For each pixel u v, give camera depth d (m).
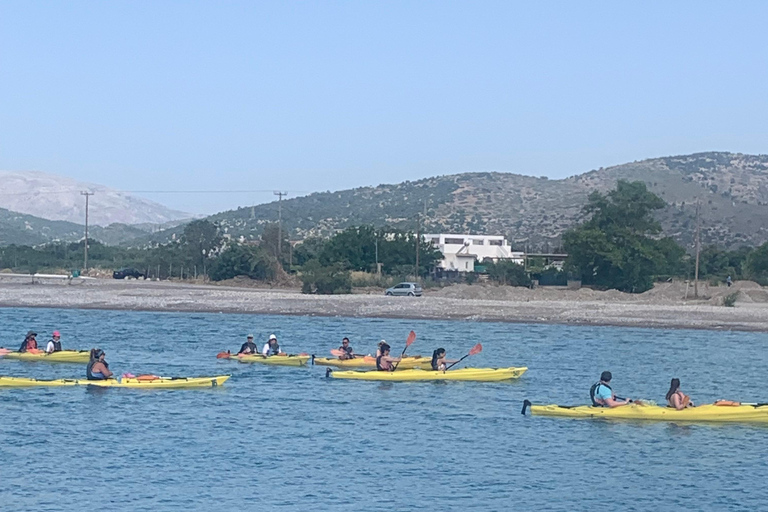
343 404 32.31
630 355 47.53
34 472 23.20
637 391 36.38
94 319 64.62
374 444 26.47
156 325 60.69
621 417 30.06
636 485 22.75
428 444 26.53
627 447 26.42
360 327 61.34
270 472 23.45
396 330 59.53
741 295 86.44
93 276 119.44
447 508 20.80
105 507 20.56
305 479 22.88
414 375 37.91
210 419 29.52
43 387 34.62
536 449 26.09
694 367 43.25
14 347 48.19
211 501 21.08
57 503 20.80
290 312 71.56
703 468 24.34
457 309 73.12
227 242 121.38
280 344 50.66
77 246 154.25
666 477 23.45
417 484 22.58
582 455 25.48
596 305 78.12
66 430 27.72
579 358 45.94
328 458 24.88
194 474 23.19
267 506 20.77
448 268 124.44
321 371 40.03
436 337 55.41
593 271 101.38
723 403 30.30
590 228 104.69
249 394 34.06
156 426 28.42
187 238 120.81
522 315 69.75
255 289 99.75
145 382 35.12
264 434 27.53
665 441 27.20
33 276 107.25
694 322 66.75
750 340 56.84
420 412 31.00
